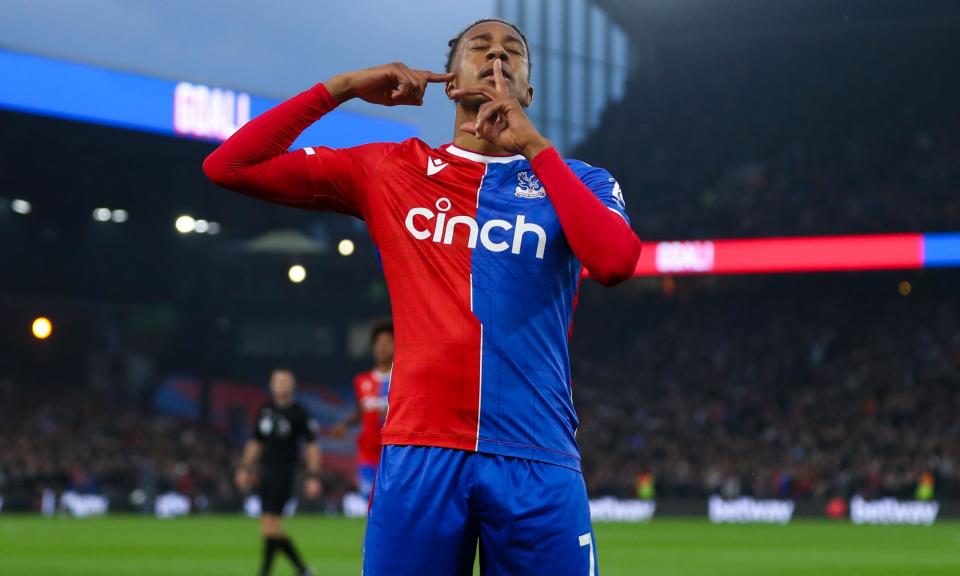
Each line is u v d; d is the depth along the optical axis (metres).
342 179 7.82
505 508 7.06
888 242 79.38
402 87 7.80
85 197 88.00
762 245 82.00
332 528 56.56
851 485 75.69
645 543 46.06
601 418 92.50
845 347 93.81
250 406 101.56
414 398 7.25
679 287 95.06
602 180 7.68
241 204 91.25
